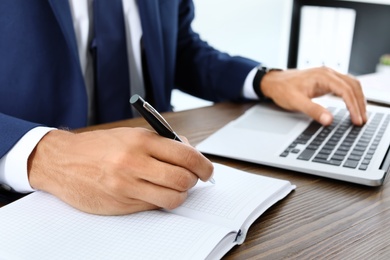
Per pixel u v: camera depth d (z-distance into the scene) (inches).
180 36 44.1
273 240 17.1
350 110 30.1
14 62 33.2
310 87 32.1
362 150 25.0
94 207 18.0
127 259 14.9
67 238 16.3
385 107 34.1
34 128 21.3
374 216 19.1
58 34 34.0
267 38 88.2
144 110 18.9
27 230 16.9
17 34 32.9
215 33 83.2
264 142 26.5
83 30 37.2
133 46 39.8
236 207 18.6
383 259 16.0
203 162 18.4
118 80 38.7
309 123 30.1
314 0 70.7
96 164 17.9
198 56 41.4
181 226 16.8
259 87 34.8
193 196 19.6
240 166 24.1
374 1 64.9
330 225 18.3
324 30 70.2
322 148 25.5
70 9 34.3
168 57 41.4
